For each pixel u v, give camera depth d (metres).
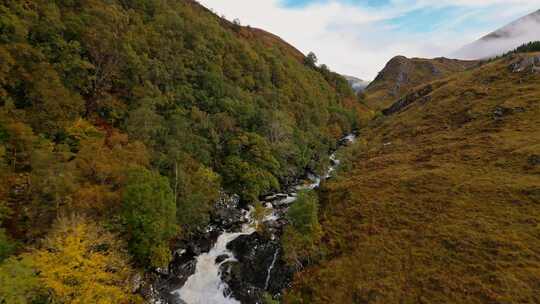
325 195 55.66
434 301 27.75
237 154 60.53
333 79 177.38
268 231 45.06
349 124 132.12
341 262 35.53
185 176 42.72
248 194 54.09
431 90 127.44
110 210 30.98
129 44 55.84
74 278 22.17
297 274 35.84
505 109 72.31
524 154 49.19
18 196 28.72
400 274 31.78
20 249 25.42
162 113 55.62
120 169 34.50
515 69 95.06
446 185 46.88
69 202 27.73
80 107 43.38
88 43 49.28
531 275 27.55
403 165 62.69
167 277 34.38
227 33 107.56
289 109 97.44
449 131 77.75
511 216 36.06
